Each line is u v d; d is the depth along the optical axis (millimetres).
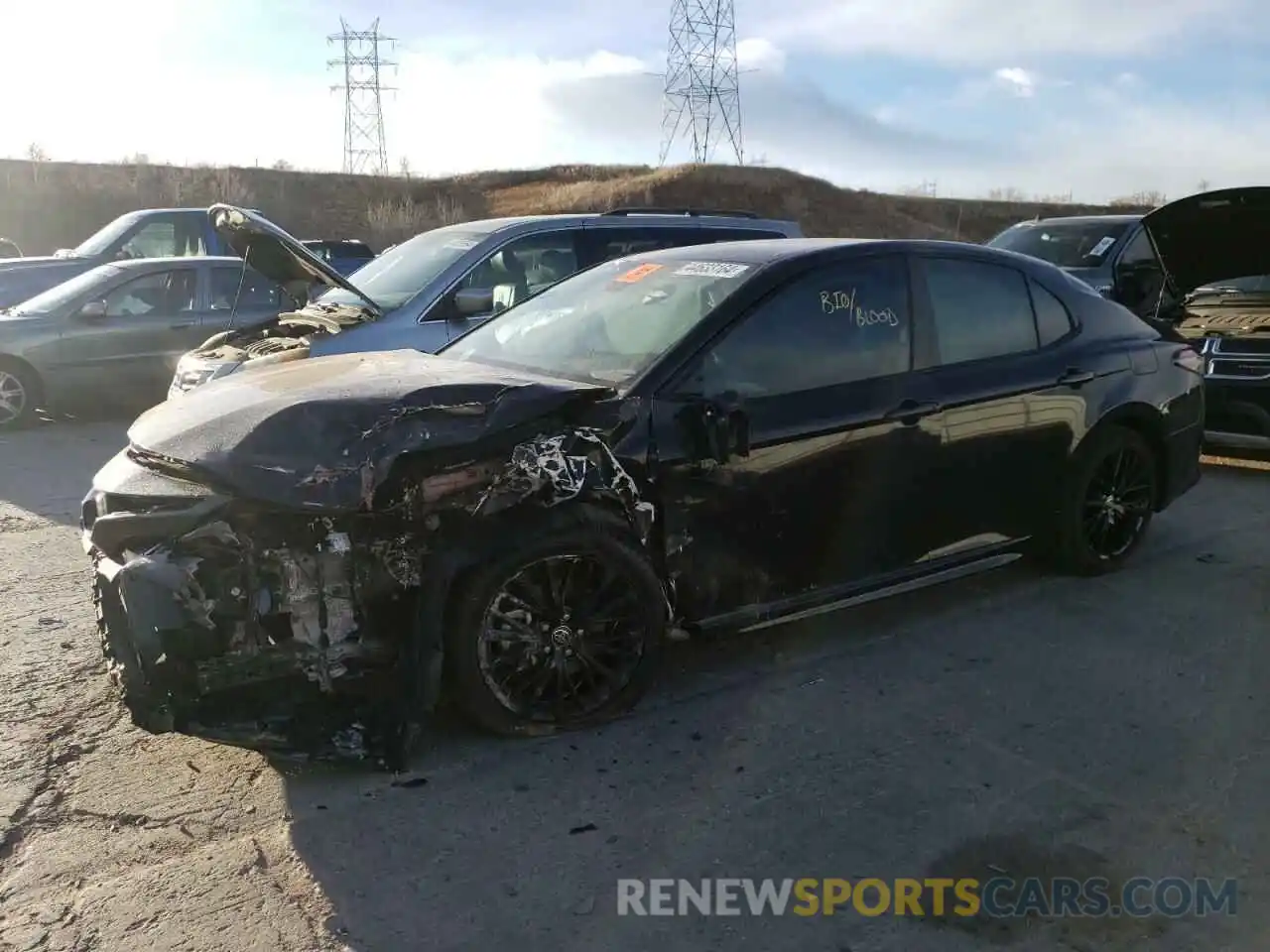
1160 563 5648
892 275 4527
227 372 6309
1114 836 3115
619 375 3934
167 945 2607
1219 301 8453
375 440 3209
